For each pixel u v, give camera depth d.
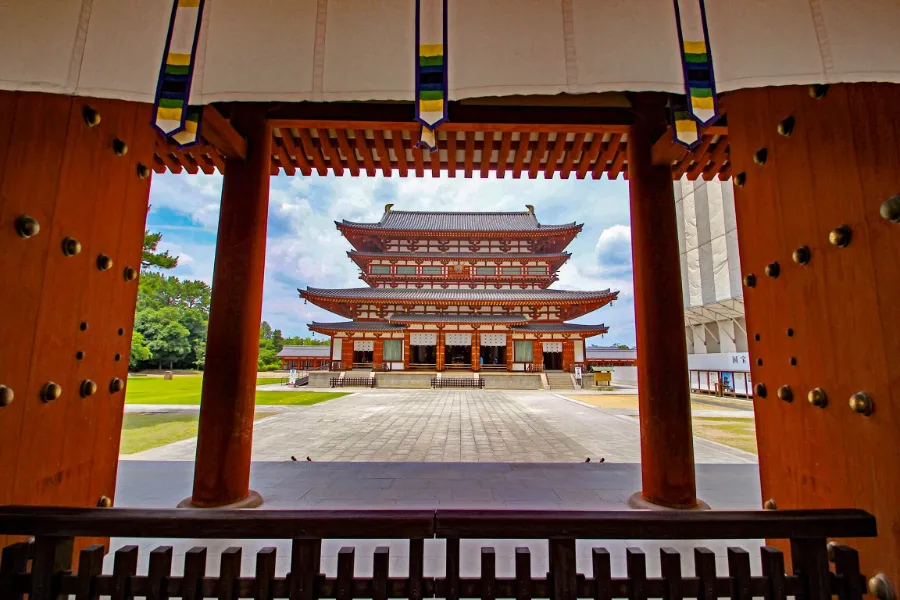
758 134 2.78
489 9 2.12
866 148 2.03
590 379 28.61
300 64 2.15
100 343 2.86
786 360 2.55
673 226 4.52
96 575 1.58
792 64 1.96
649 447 4.37
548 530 1.61
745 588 1.55
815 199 2.31
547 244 32.66
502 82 2.05
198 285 54.69
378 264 32.44
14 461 2.21
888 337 1.88
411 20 2.17
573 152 5.28
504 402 18.59
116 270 2.99
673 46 2.04
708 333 25.11
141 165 3.20
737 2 2.04
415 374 28.94
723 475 5.73
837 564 1.61
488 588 1.59
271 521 1.63
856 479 2.02
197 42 2.00
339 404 17.33
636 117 4.62
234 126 4.63
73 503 2.60
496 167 5.77
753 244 2.87
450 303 29.56
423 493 4.91
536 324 31.19
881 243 1.93
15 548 1.57
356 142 5.29
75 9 2.00
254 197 4.57
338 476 5.63
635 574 1.59
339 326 30.44
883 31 1.94
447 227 33.75
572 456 7.44
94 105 2.76
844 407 2.10
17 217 2.29
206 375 4.34
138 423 11.66
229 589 1.58
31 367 2.33
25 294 2.32
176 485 5.19
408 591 1.59
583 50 2.07
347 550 1.62
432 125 2.01
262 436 9.61
